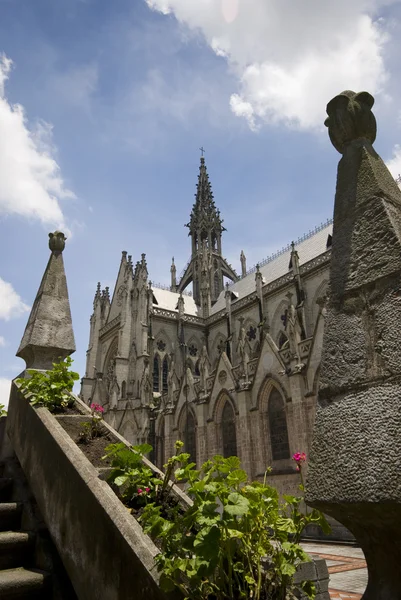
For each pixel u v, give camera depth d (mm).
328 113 5051
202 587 3592
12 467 8117
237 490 4203
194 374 68000
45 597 5148
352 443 3557
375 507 3203
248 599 3670
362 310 4047
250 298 63812
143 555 3930
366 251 4211
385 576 3303
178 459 5590
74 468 5523
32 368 10086
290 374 34438
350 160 4742
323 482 3652
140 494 5270
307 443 32031
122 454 5645
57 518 5730
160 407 55281
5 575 5230
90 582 4629
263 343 38938
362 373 3783
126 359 62250
